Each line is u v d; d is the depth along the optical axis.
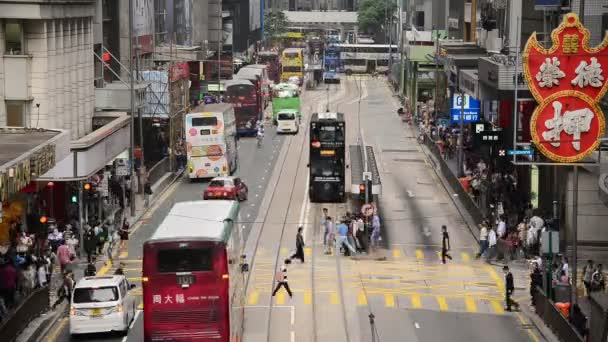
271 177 105.62
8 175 47.34
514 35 97.06
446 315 56.03
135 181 90.19
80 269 65.06
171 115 105.69
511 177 87.00
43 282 57.16
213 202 51.56
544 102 58.03
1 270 53.25
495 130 92.31
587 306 56.25
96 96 90.94
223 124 100.38
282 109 148.00
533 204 80.44
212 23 182.00
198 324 42.12
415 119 153.88
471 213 84.44
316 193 91.44
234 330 45.00
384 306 57.69
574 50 57.88
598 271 59.19
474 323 54.47
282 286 61.53
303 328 52.91
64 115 81.19
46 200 73.94
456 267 68.19
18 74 76.12
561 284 57.09
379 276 65.12
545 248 56.03
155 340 42.00
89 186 69.56
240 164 115.06
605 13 71.81
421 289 61.91
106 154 76.38
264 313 55.84
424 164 115.31
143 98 95.06
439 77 141.12
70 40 83.06
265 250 72.19
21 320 49.97
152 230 78.31
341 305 57.75
